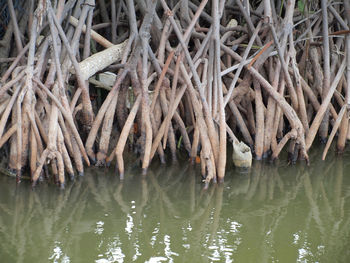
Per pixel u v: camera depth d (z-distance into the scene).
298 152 17.06
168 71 16.33
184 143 16.91
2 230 11.66
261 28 16.94
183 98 17.59
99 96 17.94
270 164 16.62
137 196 13.84
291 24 16.44
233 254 10.86
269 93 16.42
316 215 12.88
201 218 12.59
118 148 14.90
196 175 15.52
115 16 18.92
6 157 15.52
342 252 10.95
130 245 11.16
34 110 14.13
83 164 15.90
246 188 14.60
